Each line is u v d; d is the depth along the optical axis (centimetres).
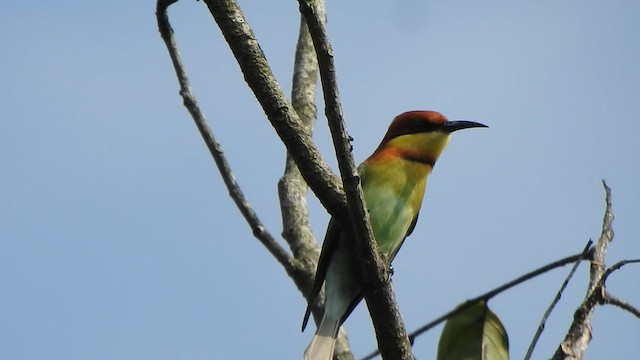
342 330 1102
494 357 854
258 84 733
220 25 725
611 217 791
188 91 1039
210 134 1034
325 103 698
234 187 1030
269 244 1020
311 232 1044
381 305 805
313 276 1016
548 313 717
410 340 828
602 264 753
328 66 679
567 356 696
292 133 748
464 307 833
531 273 811
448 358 859
